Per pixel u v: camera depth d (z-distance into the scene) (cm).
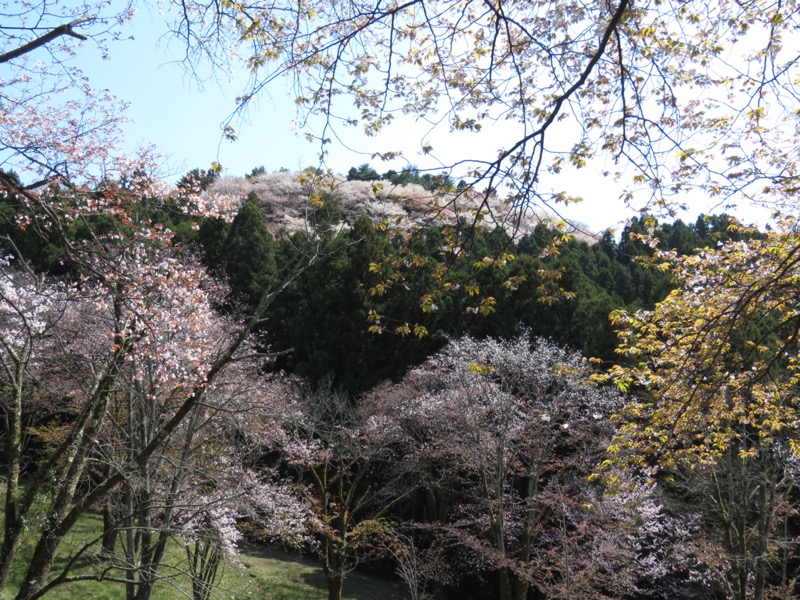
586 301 2192
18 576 1370
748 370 918
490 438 1634
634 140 552
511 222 506
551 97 564
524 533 1606
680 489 1689
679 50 542
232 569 1709
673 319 964
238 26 536
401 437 1844
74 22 500
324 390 1953
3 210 629
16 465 791
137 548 1163
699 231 2183
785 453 1295
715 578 1494
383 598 1819
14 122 800
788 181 659
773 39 558
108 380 880
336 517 1666
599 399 1669
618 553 1409
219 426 1259
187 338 1114
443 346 2112
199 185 1073
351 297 2414
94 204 826
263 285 2502
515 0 548
